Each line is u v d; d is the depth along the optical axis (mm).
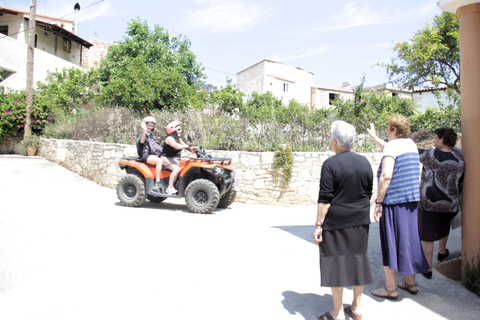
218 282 3523
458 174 3730
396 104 18094
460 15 3834
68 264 3762
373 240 5082
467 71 3742
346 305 3135
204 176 7340
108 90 14562
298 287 3516
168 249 4414
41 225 5117
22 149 13672
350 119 10961
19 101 15008
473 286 3635
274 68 38344
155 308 2953
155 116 11203
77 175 10953
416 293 3492
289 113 10539
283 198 8570
